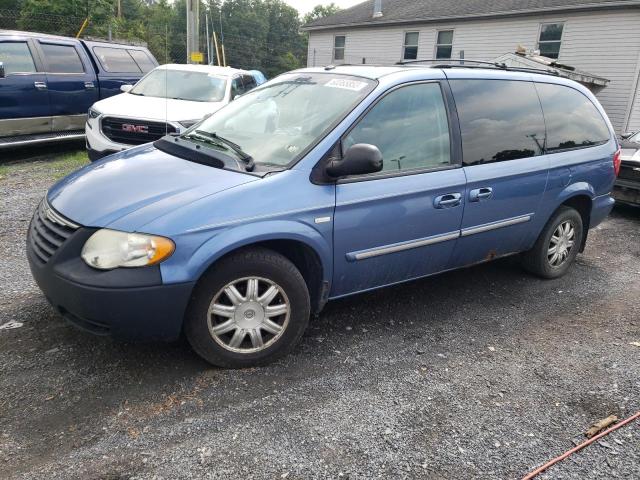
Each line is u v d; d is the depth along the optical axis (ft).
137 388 9.80
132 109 25.94
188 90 29.58
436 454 8.62
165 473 7.86
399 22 78.18
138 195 9.90
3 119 28.07
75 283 9.12
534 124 14.75
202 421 9.02
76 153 32.91
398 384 10.51
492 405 10.02
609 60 59.57
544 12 63.46
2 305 12.64
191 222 9.39
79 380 9.92
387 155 11.74
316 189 10.64
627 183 25.73
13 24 84.38
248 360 10.59
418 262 12.75
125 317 9.25
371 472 8.13
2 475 7.63
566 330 13.39
